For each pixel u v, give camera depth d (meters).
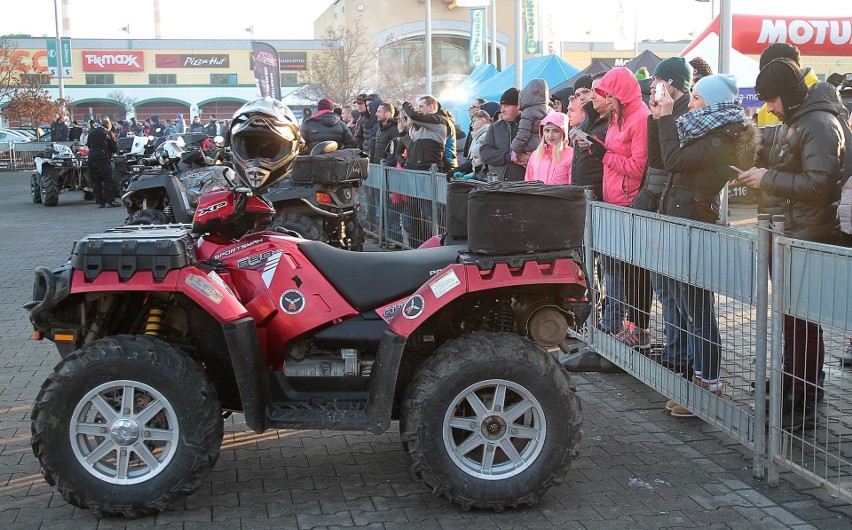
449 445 4.21
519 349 4.20
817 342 4.40
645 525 4.10
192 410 4.10
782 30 15.50
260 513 4.26
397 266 4.52
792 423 4.41
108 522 4.16
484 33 26.19
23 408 5.82
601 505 4.32
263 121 4.42
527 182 4.59
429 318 4.55
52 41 48.59
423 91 33.12
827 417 4.27
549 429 4.21
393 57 41.66
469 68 43.72
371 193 14.04
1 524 4.14
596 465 4.84
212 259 4.52
